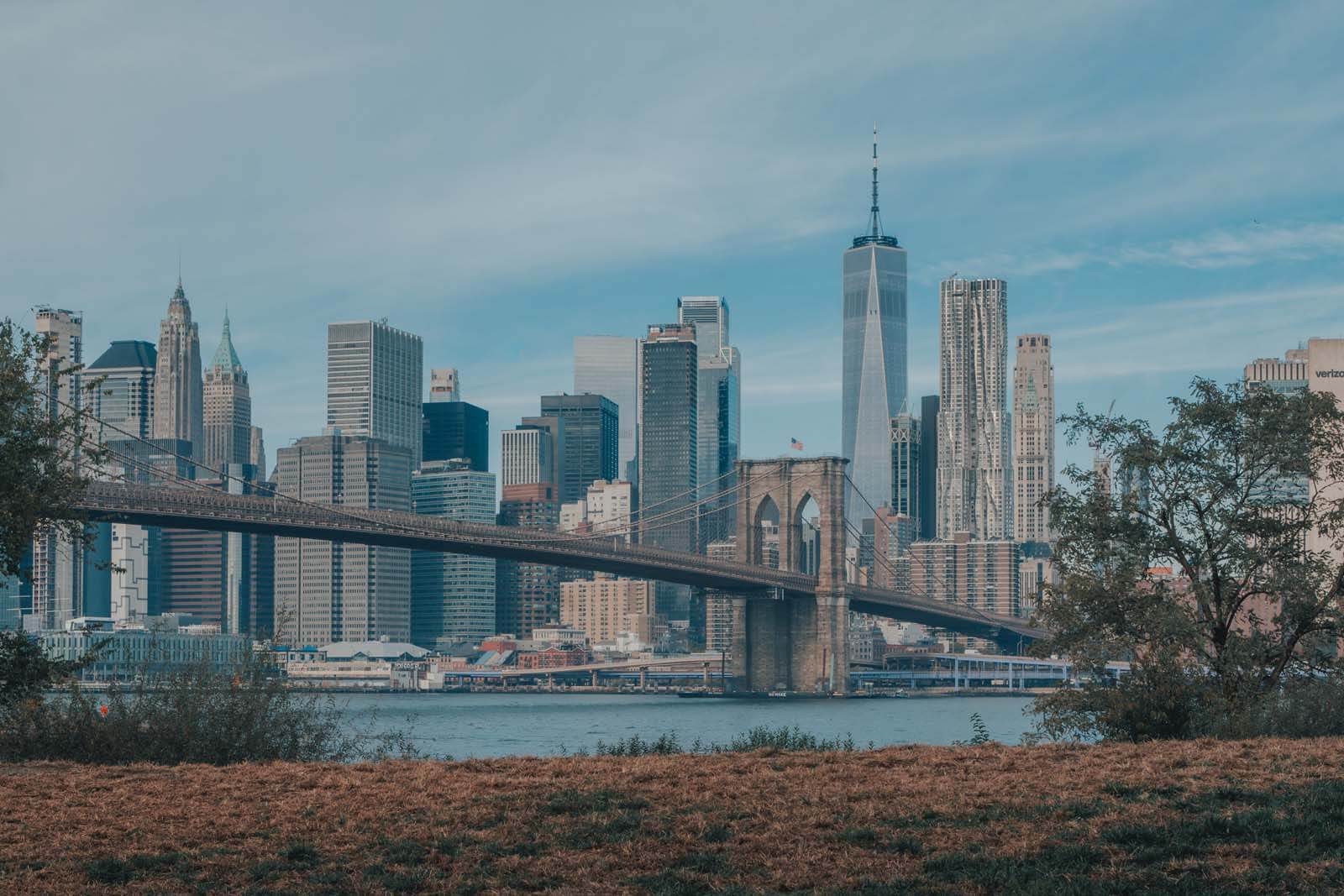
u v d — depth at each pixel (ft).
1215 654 200.64
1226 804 118.62
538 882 103.30
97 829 120.67
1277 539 205.77
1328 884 96.37
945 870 103.91
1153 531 208.95
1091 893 96.58
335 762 175.22
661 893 100.42
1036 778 132.87
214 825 121.70
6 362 191.72
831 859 107.55
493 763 150.41
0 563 188.85
